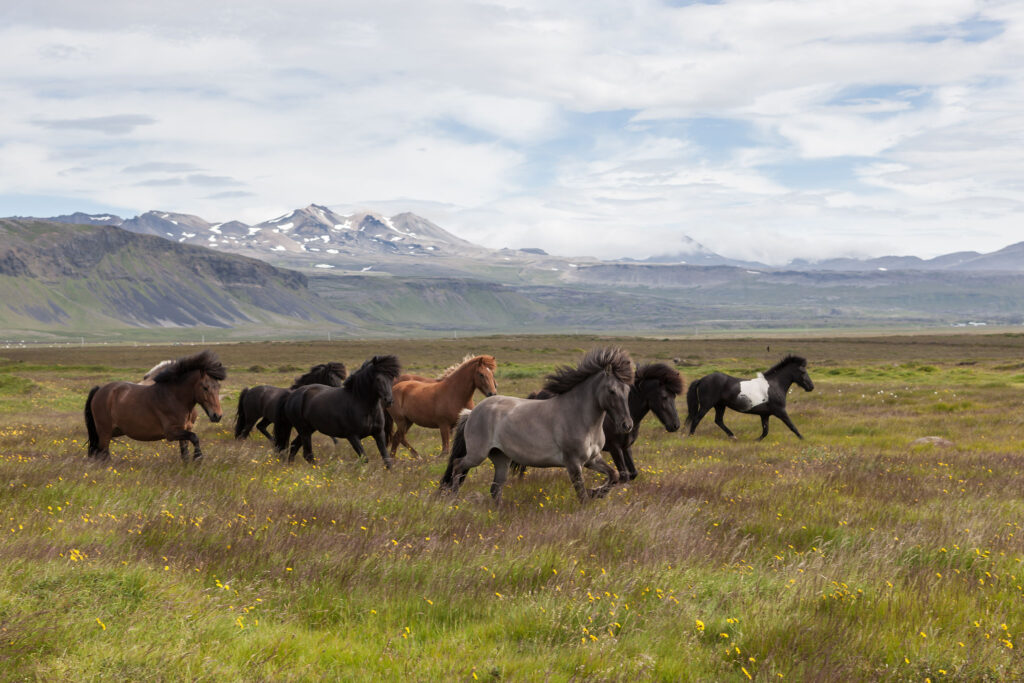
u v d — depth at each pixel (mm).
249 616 5664
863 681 5008
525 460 10844
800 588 6555
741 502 11000
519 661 4961
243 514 9000
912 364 65188
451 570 6734
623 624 5707
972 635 5680
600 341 185750
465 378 16672
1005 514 10586
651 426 25203
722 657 5301
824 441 21406
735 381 22391
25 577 6000
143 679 4492
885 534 8570
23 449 15883
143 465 13000
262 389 19141
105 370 68500
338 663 4910
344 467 13812
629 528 8453
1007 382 42781
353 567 6770
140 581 5992
